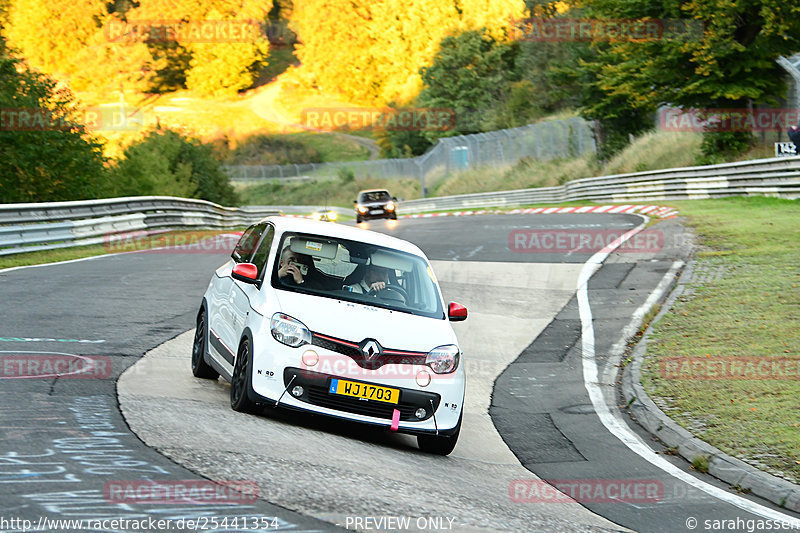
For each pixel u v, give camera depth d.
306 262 29.69
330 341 26.78
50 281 58.16
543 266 72.44
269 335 26.91
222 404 28.61
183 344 39.53
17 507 16.38
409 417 27.20
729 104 144.88
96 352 35.62
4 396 26.11
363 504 19.58
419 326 28.44
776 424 31.41
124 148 174.25
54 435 22.05
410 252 32.19
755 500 25.52
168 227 119.62
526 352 47.00
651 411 34.81
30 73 130.62
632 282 63.62
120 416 24.92
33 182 129.00
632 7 149.50
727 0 133.12
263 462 21.84
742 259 65.31
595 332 50.81
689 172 124.62
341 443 26.11
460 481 24.44
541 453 30.23
